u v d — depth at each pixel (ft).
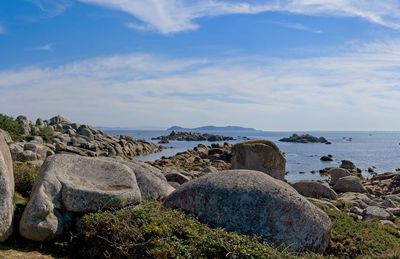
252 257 24.82
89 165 32.04
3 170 27.14
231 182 31.63
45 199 27.35
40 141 93.25
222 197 30.73
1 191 26.63
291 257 26.50
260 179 32.17
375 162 172.96
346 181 76.74
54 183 28.84
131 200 30.01
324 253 30.60
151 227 26.43
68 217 28.19
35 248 26.20
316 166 144.15
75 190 28.55
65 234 27.61
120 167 32.55
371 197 69.21
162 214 28.84
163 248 24.67
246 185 31.27
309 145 316.60
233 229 29.89
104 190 29.89
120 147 145.69
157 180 36.47
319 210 31.58
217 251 25.07
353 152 232.94
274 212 30.12
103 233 26.45
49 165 30.66
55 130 138.82
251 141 80.23
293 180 104.94
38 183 29.17
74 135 138.72
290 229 29.78
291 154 205.16
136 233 26.11
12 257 24.18
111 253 25.49
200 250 25.05
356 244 32.01
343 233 33.83
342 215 40.42
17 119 118.01
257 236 28.89
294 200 30.81
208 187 31.37
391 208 53.83
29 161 49.88
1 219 25.99
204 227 27.91
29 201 27.91
